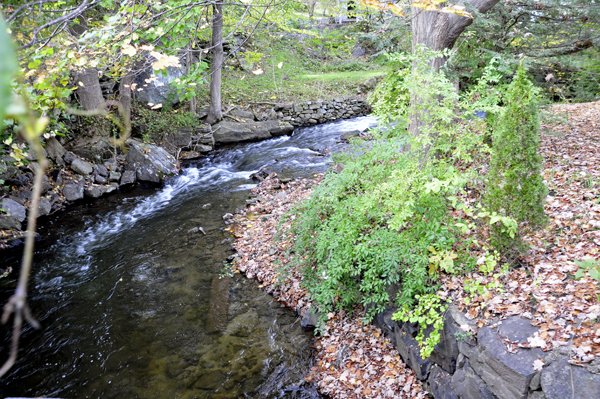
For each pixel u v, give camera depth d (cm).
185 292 606
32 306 588
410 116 634
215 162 1236
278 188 963
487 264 384
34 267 693
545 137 772
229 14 1111
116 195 1007
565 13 691
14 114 43
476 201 505
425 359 401
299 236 586
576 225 437
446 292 399
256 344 502
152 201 973
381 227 493
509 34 704
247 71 1844
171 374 461
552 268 386
